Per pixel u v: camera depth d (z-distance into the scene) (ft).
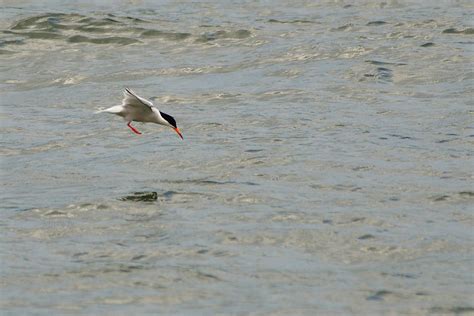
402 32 103.45
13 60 95.81
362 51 95.20
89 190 57.93
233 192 56.59
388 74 86.63
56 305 41.75
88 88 86.48
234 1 125.18
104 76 90.22
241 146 66.74
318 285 43.50
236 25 107.65
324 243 48.39
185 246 48.26
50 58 96.17
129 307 41.52
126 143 69.51
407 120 72.79
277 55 95.20
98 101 82.12
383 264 45.83
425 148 65.26
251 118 74.64
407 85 83.61
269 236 49.39
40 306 41.68
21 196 57.16
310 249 47.75
